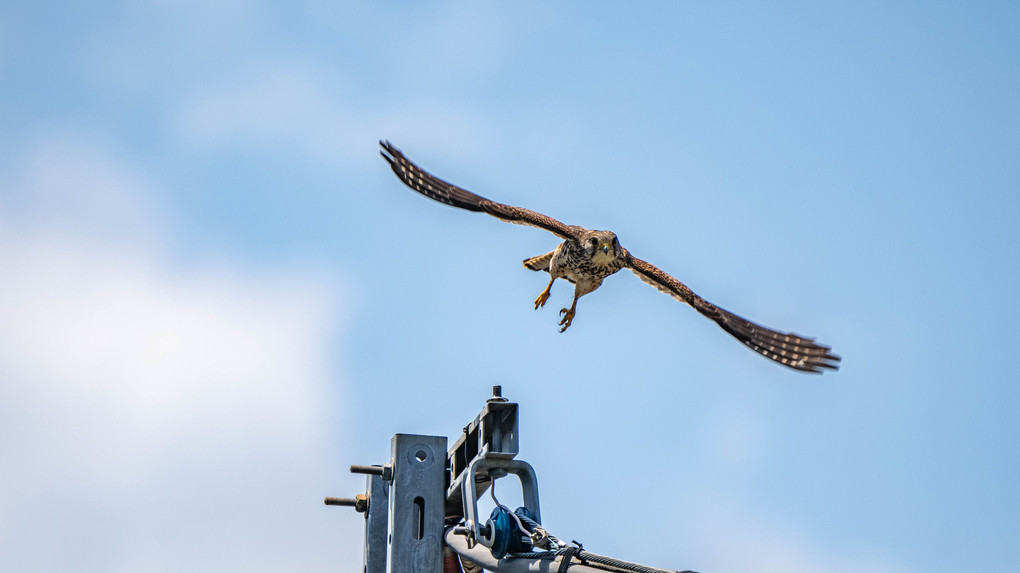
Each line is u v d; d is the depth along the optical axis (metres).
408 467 13.09
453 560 13.15
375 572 14.01
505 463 11.88
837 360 13.64
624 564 9.57
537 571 10.38
